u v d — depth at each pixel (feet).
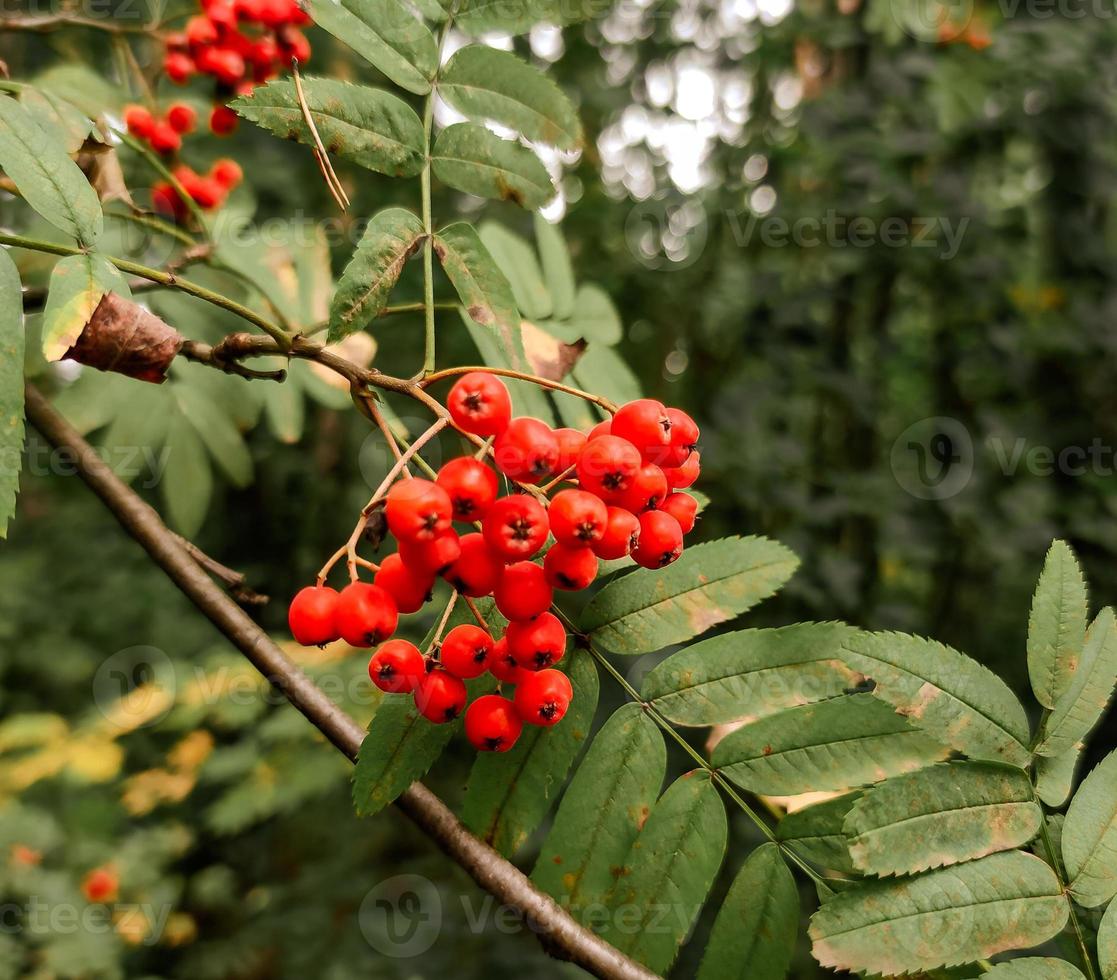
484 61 5.32
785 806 5.85
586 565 4.55
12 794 19.22
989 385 19.38
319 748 18.57
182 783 18.99
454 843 4.71
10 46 12.98
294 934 21.27
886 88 17.60
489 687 5.24
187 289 5.00
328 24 5.14
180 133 8.84
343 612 4.52
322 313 9.02
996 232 18.29
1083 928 4.37
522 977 19.33
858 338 19.88
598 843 4.83
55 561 26.89
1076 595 4.75
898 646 4.66
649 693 5.07
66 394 9.00
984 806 4.47
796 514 17.67
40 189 4.73
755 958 4.68
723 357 20.95
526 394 6.88
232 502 24.09
